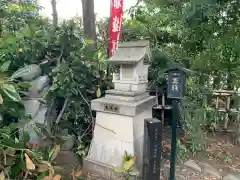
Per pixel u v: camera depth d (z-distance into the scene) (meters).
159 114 4.29
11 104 2.00
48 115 2.79
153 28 4.05
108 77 3.42
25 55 2.59
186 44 3.66
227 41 2.96
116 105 2.53
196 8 2.46
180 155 3.07
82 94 3.05
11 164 1.83
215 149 3.41
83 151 2.82
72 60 2.78
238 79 3.59
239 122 3.85
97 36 4.43
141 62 2.67
